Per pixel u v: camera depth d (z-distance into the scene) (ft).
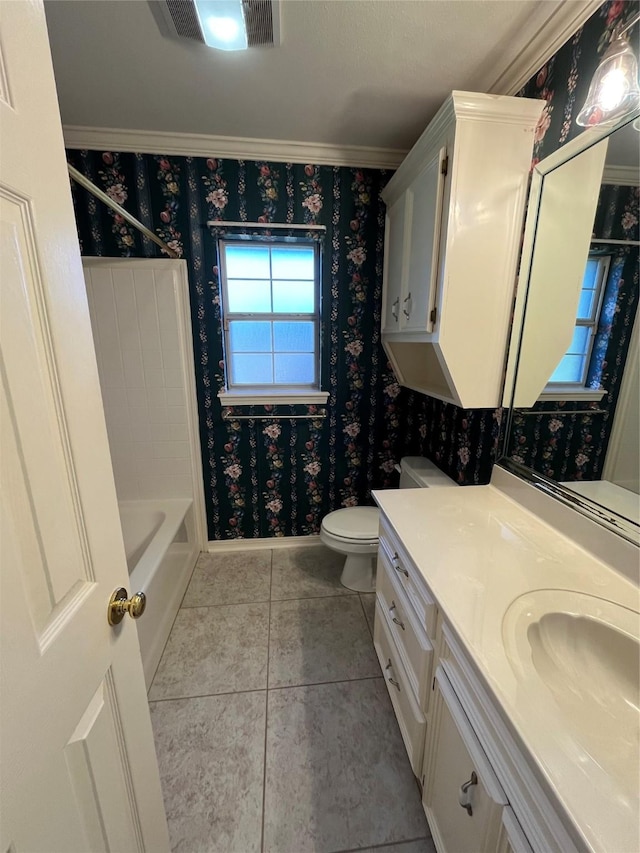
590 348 3.59
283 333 7.61
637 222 3.07
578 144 3.59
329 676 5.25
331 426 7.95
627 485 3.20
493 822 2.22
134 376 7.22
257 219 6.71
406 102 5.21
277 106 5.32
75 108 5.39
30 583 1.56
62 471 1.77
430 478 6.42
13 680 1.45
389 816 3.72
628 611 2.76
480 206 4.29
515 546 3.65
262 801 3.84
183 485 7.84
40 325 1.62
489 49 4.17
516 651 2.42
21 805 1.49
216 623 6.24
